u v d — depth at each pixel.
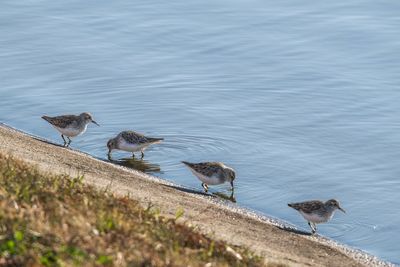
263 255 15.12
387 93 27.64
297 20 32.78
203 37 31.77
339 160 23.70
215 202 20.31
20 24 33.03
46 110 26.61
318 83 28.38
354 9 33.47
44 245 11.24
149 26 32.59
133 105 27.05
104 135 25.03
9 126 25.31
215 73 29.22
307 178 22.64
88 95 27.77
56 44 31.42
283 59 30.09
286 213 20.44
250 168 23.03
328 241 18.83
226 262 12.91
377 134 25.22
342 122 25.95
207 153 23.94
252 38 31.61
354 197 21.72
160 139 23.22
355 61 29.81
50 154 21.00
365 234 19.56
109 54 30.61
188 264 11.91
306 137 25.06
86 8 34.22
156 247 12.23
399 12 33.03
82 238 11.61
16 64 29.86
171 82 28.58
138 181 20.22
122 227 12.49
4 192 12.93
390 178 22.80
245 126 25.66
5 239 11.16
